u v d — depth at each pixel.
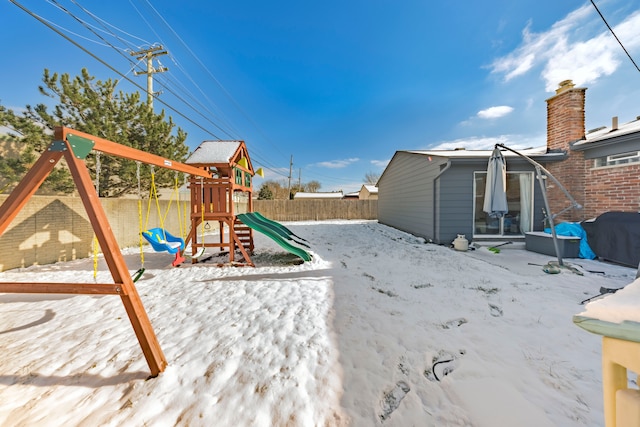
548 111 7.16
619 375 0.82
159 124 9.52
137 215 8.16
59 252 5.70
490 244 6.81
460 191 7.14
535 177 6.87
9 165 6.66
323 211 19.84
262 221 7.02
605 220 4.98
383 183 14.85
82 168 1.92
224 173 6.16
